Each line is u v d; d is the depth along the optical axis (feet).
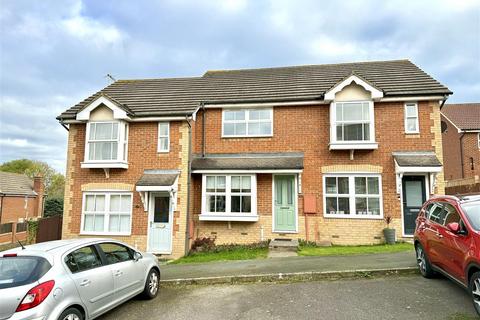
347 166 41.01
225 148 44.96
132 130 43.96
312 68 53.57
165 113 42.42
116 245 20.76
